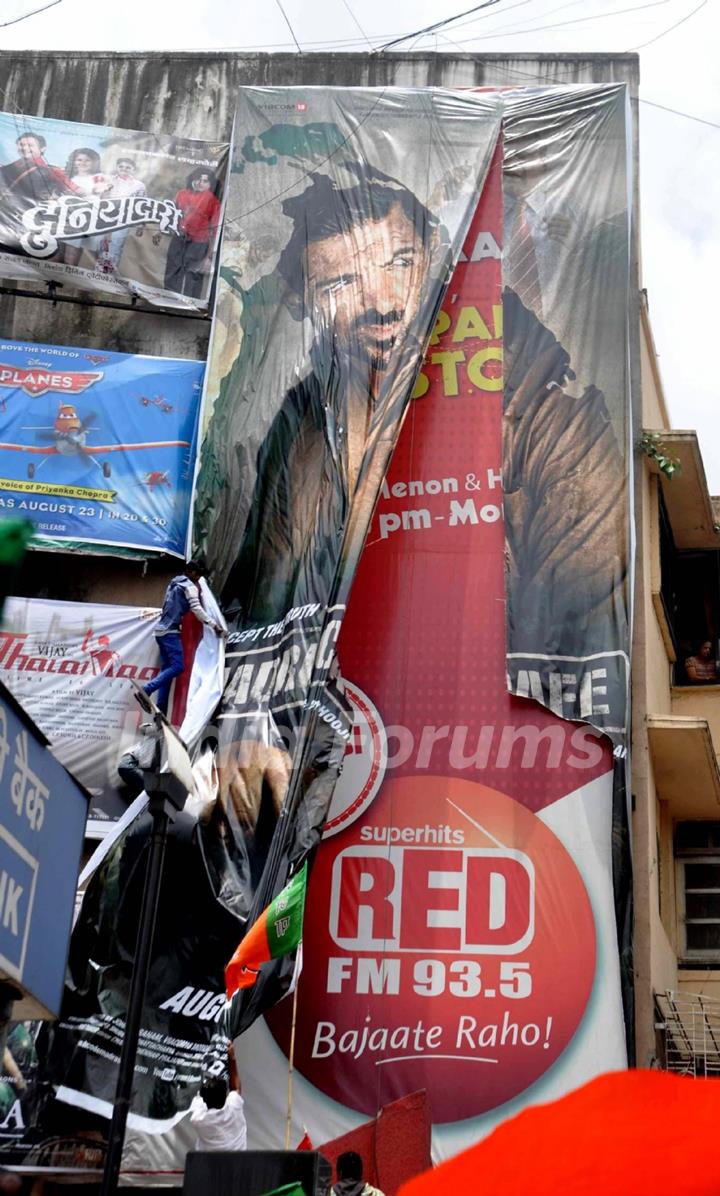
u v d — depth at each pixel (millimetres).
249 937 13688
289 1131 15016
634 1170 2320
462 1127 14992
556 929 15703
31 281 19641
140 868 15398
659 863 19156
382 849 16172
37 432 18172
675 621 21594
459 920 15828
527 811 16188
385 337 17797
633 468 17438
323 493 17125
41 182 19172
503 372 17875
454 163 18719
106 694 16922
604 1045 15195
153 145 19422
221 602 17109
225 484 17656
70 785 9141
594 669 16594
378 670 16953
